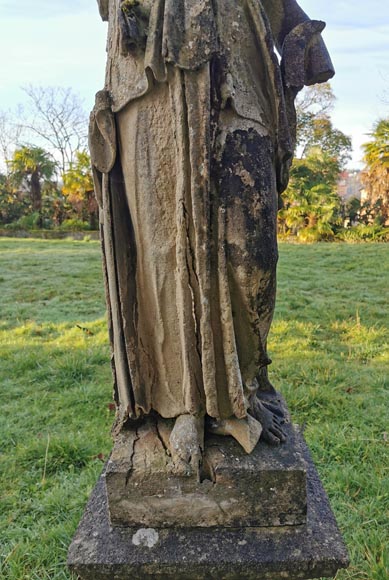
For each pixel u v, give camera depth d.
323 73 1.28
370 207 17.62
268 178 1.18
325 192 17.45
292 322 5.99
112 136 1.21
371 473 2.78
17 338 5.63
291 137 1.27
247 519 1.25
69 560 1.19
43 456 3.08
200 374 1.24
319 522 1.29
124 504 1.26
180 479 1.24
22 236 22.20
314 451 3.05
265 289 1.20
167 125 1.16
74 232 21.56
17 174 24.55
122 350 1.32
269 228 1.18
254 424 1.31
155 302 1.27
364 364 4.66
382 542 2.27
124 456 1.29
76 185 22.64
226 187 1.14
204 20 1.10
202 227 1.13
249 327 1.23
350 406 3.66
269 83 1.19
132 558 1.19
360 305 6.95
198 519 1.25
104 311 7.14
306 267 10.65
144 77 1.15
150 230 1.22
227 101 1.13
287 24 1.33
